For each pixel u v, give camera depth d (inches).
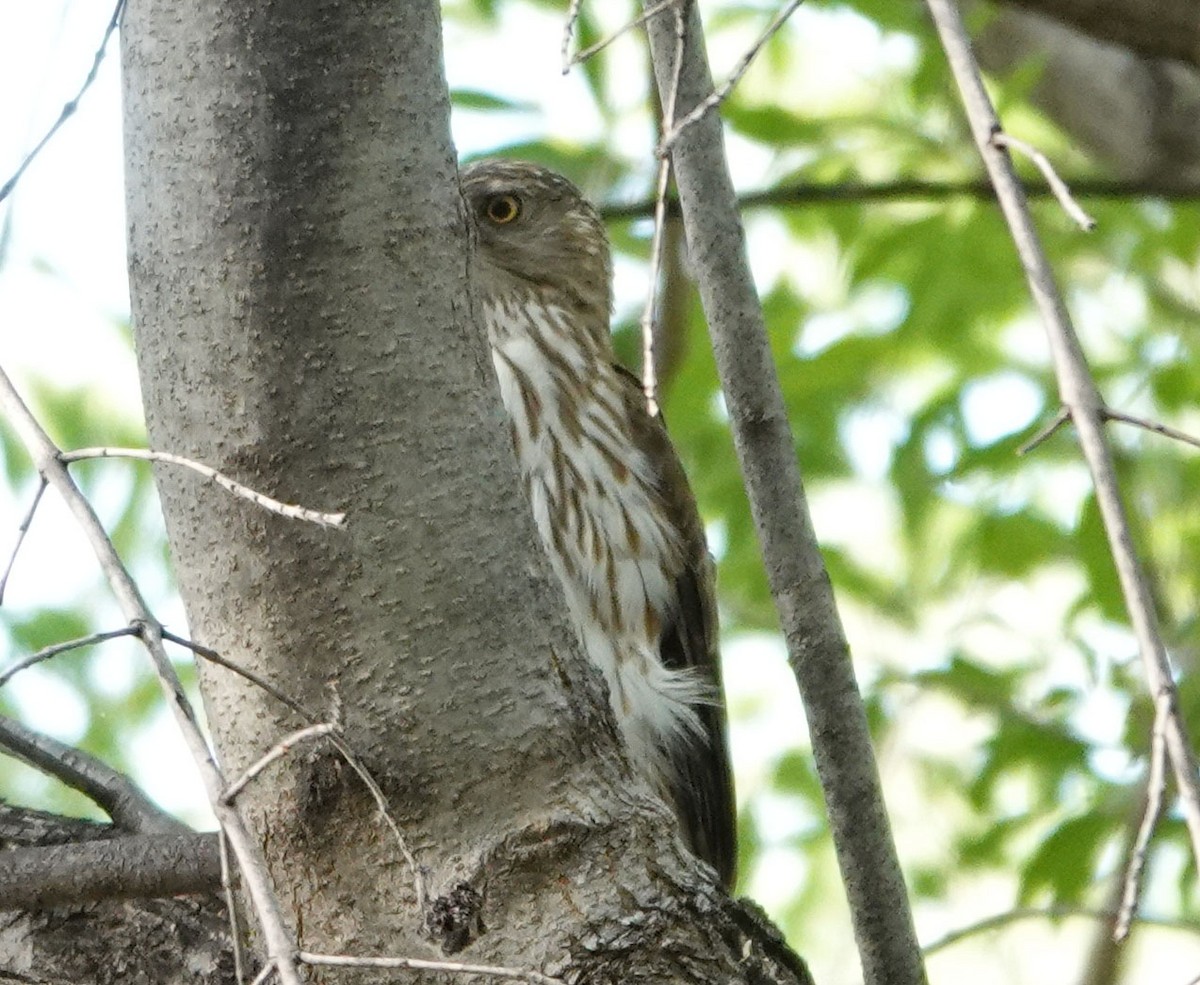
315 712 220.8
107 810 319.3
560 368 454.3
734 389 291.3
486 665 223.6
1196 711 477.1
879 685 523.5
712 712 453.4
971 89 183.0
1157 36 415.5
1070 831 481.4
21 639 557.6
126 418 545.6
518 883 225.3
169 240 217.5
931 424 571.8
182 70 216.8
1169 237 560.1
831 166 543.5
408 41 219.6
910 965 291.9
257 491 214.1
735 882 455.8
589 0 575.8
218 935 289.4
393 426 218.4
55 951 287.4
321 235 215.8
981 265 549.6
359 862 223.5
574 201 498.3
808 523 292.4
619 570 445.1
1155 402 560.1
